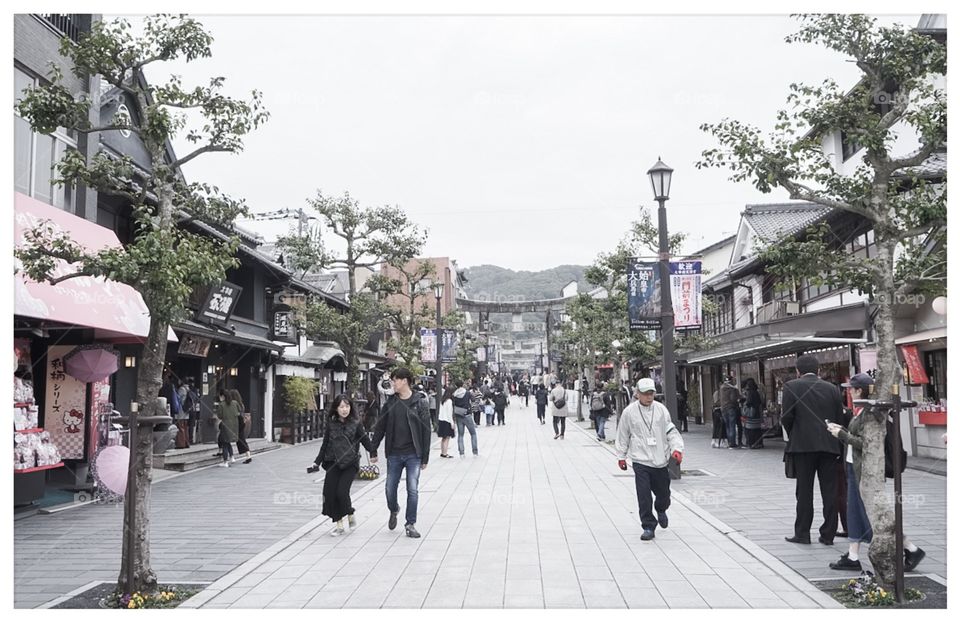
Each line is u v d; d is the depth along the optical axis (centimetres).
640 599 579
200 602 582
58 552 773
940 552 697
